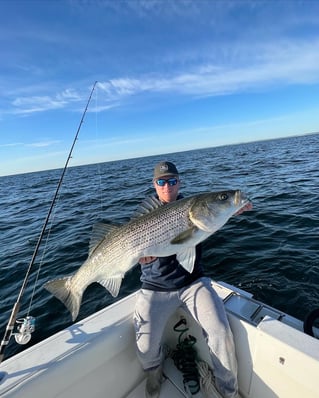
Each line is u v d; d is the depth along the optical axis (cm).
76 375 216
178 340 294
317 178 1536
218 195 248
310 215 871
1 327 473
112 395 249
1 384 188
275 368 214
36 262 735
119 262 259
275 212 942
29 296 562
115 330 246
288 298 476
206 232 248
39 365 204
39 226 1178
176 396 259
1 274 684
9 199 2458
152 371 256
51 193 2428
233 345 237
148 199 278
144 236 252
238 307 259
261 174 1945
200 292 261
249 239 730
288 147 5591
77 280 276
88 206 1477
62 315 493
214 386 253
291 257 601
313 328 227
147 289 272
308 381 194
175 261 269
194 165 3559
